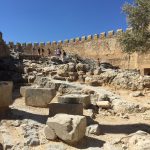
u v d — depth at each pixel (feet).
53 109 51.98
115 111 62.95
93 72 95.35
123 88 85.61
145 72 178.91
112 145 41.19
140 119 57.36
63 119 40.60
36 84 87.71
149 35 64.34
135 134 43.75
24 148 38.17
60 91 77.71
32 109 58.13
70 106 51.47
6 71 97.71
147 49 64.95
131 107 62.69
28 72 97.86
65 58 141.90
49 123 40.93
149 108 63.31
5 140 40.01
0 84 50.44
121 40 66.39
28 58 127.03
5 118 48.65
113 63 206.49
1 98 50.01
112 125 51.96
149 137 42.63
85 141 41.86
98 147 40.14
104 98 68.49
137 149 39.01
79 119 41.19
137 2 65.57
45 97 59.67
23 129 43.14
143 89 83.35
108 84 88.94
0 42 118.01
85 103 60.90
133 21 65.57
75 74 94.32
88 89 75.20
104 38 217.15
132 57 190.80
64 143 40.09
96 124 49.75
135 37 63.93
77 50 238.68
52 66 102.42
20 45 244.01
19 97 71.20
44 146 39.14
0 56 115.34
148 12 64.18
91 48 227.20
